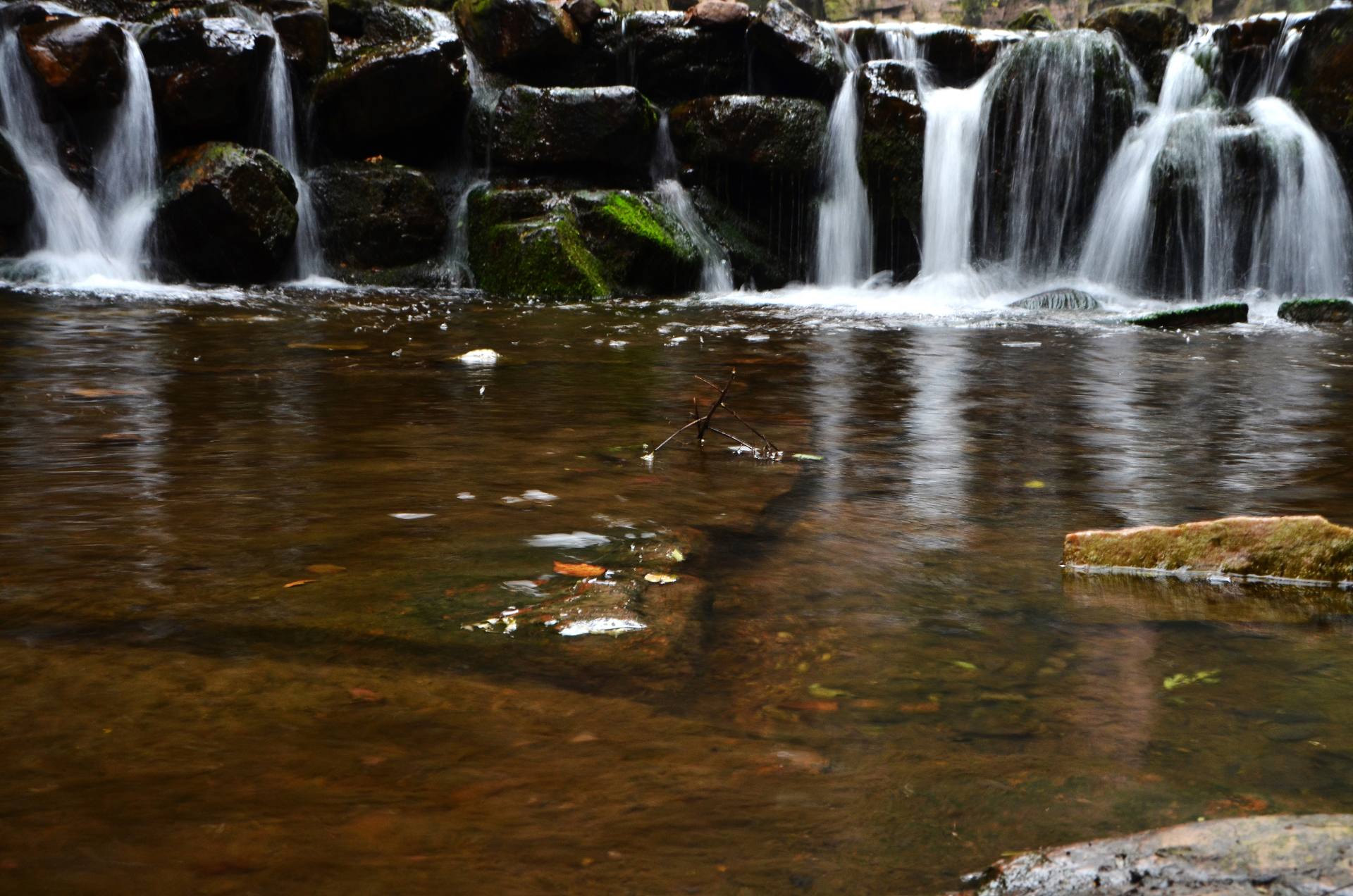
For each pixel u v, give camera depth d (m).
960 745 1.81
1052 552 3.07
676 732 1.84
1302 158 15.09
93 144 13.90
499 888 1.35
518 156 15.48
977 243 15.79
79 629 2.27
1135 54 16.62
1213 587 2.77
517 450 4.40
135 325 9.47
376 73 14.85
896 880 1.39
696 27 16.88
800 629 2.38
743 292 15.91
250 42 14.16
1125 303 14.70
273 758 1.70
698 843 1.47
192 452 4.27
